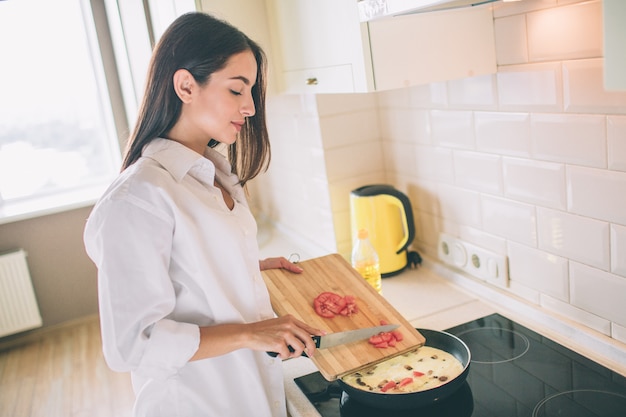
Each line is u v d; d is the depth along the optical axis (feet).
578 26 3.87
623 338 4.13
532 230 4.71
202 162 3.51
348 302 4.22
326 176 6.48
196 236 3.33
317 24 4.83
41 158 10.11
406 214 5.87
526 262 4.87
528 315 4.88
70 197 9.16
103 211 3.08
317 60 4.98
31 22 9.75
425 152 5.88
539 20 4.17
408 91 5.91
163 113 3.40
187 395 3.58
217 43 3.25
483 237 5.32
